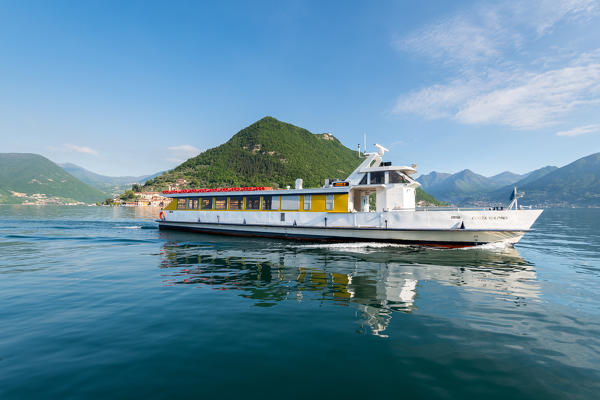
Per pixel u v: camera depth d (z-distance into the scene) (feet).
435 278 31.86
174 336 17.65
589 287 28.99
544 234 82.12
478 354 15.78
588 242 64.34
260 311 21.76
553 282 30.76
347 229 58.65
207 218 76.18
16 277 31.17
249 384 13.07
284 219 65.87
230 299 24.41
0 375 13.56
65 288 27.20
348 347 16.42
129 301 23.73
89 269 35.19
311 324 19.49
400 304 23.57
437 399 12.09
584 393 12.57
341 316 20.93
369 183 59.57
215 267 36.73
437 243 52.60
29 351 15.75
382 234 56.08
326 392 12.54
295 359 15.19
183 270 34.96
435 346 16.61
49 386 12.84
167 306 22.65
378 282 30.12
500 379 13.51
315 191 62.64
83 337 17.42
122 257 43.14
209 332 18.20
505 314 21.66
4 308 21.94
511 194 49.11
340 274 33.40
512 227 47.26
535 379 13.56
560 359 15.35
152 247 53.06
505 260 41.98
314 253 47.16
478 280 31.22
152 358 15.17
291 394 12.37
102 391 12.54
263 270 35.24
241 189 73.10
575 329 19.16
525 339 17.60
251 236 70.18
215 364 14.67
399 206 56.34
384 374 13.87
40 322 19.47
